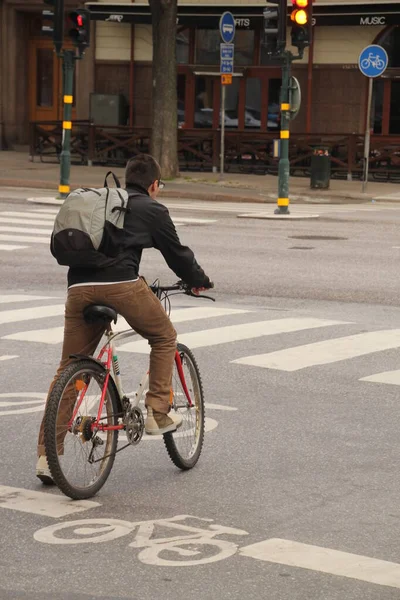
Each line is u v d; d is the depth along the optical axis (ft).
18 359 71.41
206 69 260.42
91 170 236.43
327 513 43.96
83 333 47.09
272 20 163.12
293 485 47.62
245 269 112.37
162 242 46.44
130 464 50.85
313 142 239.30
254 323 84.02
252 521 42.83
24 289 99.71
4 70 279.49
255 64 258.98
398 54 247.09
